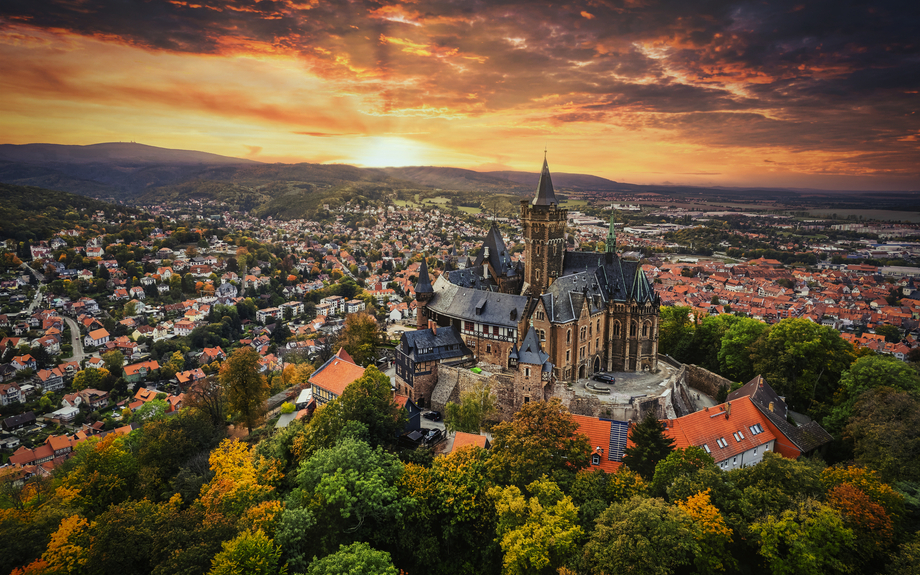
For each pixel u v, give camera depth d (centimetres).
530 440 7700
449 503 7506
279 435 9850
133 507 7469
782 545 6481
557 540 6134
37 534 6981
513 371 11844
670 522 5984
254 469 8512
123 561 6538
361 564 6012
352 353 15225
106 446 10000
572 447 8012
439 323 13900
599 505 6862
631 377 12094
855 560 6272
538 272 13262
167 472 10062
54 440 18125
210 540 6544
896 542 6462
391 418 9681
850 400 10350
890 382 10031
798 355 11638
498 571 7269
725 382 12369
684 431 8938
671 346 14525
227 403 12950
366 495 7181
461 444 8906
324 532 7331
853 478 7106
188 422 11000
